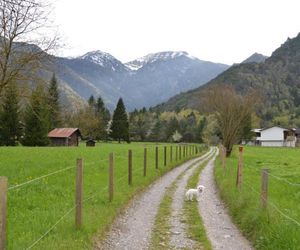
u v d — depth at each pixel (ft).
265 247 30.83
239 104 165.07
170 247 33.04
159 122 522.06
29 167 72.13
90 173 68.18
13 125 256.52
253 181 65.82
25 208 38.81
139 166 89.04
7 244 26.37
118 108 419.54
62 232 31.50
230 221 43.16
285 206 42.80
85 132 382.42
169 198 58.13
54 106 110.01
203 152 235.81
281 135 470.80
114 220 41.45
